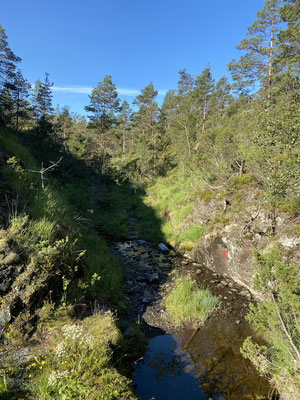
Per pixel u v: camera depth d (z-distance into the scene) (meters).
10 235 4.48
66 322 4.19
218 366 4.78
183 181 22.06
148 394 4.09
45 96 37.72
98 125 31.81
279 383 3.97
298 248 6.91
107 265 7.71
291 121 5.09
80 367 3.02
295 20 16.92
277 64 18.16
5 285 3.98
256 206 8.89
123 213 19.94
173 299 7.21
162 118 48.28
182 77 46.81
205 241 10.61
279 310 4.13
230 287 8.44
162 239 14.13
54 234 5.35
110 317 4.73
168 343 5.49
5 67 27.58
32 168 8.16
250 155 9.72
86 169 30.28
